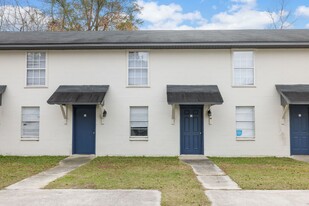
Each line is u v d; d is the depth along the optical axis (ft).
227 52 52.21
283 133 51.29
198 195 25.85
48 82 52.75
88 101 47.55
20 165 42.29
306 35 54.65
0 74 53.26
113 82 52.54
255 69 51.98
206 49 52.29
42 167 40.78
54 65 52.90
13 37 56.34
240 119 52.06
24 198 25.11
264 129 51.42
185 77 52.13
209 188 28.53
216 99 47.52
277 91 51.34
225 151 51.39
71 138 52.19
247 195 25.96
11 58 53.36
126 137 51.90
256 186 29.19
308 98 47.24
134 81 52.85
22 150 52.29
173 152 51.49
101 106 51.26
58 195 26.05
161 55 52.49
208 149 51.47
